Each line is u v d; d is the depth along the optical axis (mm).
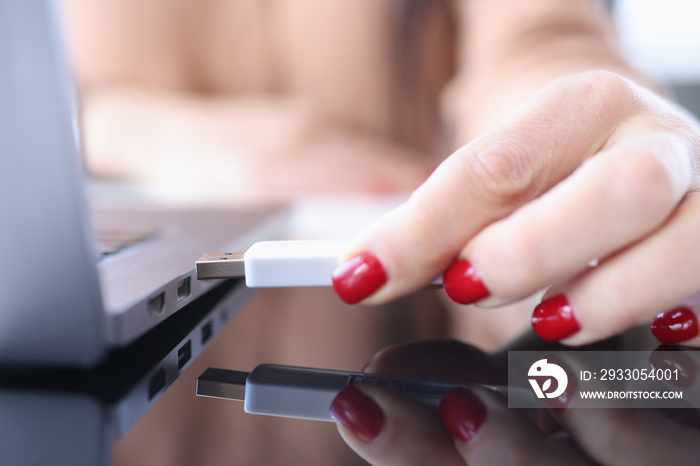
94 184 774
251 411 250
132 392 260
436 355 284
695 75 1186
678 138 278
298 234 472
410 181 769
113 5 983
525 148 274
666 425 241
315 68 1042
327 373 272
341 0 1017
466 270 271
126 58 997
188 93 1034
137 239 350
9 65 246
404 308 334
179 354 286
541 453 230
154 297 273
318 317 323
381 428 242
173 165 778
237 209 469
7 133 249
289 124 857
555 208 263
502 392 260
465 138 667
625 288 267
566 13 735
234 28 1035
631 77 556
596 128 285
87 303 257
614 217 261
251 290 361
